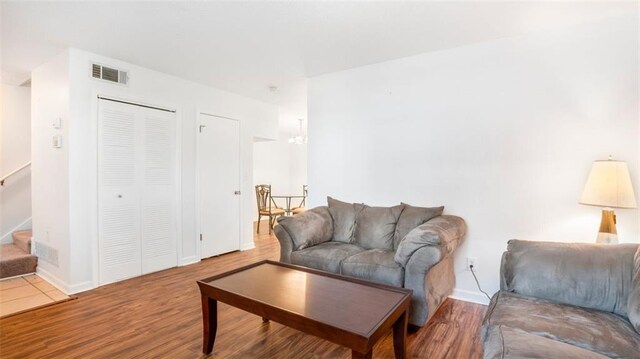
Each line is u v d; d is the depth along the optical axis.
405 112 3.20
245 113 4.68
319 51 3.04
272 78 3.85
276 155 7.98
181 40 2.79
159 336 2.18
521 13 2.31
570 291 1.71
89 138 3.04
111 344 2.07
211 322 1.99
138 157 3.42
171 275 3.46
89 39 2.76
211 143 4.21
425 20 2.43
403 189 3.22
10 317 2.44
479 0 2.15
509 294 1.85
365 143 3.45
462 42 2.82
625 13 2.29
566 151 2.48
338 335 1.47
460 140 2.92
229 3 2.20
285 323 1.66
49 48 2.92
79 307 2.63
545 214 2.55
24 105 4.11
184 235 3.87
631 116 2.28
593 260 1.75
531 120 2.61
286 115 6.13
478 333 2.23
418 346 2.06
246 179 4.73
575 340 1.35
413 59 3.15
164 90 3.64
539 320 1.51
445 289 2.61
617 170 2.07
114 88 3.21
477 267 2.82
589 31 2.41
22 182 4.08
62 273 3.01
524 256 1.92
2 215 3.94
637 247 1.73
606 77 2.35
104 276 3.14
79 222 2.98
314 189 3.82
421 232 2.24
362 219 3.15
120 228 3.27
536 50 2.59
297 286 2.02
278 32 2.64
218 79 3.87
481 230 2.81
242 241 4.65
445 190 2.99
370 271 2.39
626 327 1.47
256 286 2.01
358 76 3.49
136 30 2.60
